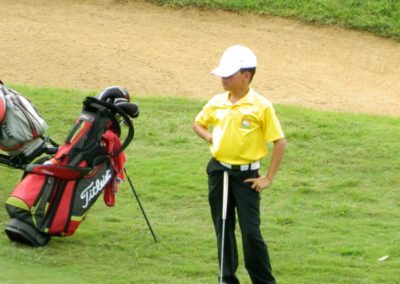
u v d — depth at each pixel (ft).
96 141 68.95
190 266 66.08
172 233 73.20
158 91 122.21
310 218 78.64
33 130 74.23
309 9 151.12
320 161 93.04
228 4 151.43
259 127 58.59
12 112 73.31
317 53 142.00
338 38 146.30
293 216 78.54
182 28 146.51
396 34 147.13
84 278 62.03
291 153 94.73
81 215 68.80
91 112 69.77
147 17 149.07
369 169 91.50
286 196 83.87
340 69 137.18
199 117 60.85
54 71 126.11
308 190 85.40
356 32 147.74
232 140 58.44
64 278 61.57
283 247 71.31
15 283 59.57
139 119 102.89
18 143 74.02
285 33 146.72
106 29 143.84
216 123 59.57
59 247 68.64
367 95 127.95
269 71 133.80
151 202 81.15
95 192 69.46
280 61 138.10
